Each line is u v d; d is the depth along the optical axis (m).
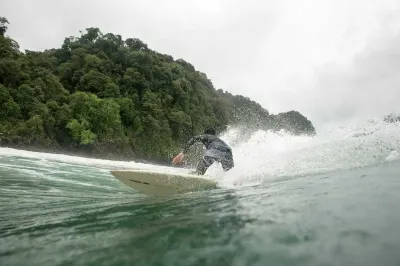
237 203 2.10
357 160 4.13
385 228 1.15
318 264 0.92
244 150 7.16
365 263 0.88
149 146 41.50
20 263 1.20
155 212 2.14
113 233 1.56
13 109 25.88
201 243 1.24
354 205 1.55
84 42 49.78
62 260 1.18
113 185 5.48
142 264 1.07
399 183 2.09
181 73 57.81
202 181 4.29
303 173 3.85
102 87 41.34
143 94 45.16
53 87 32.78
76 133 30.73
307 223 1.33
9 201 3.33
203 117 55.66
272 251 1.07
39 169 7.33
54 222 2.05
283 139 7.51
